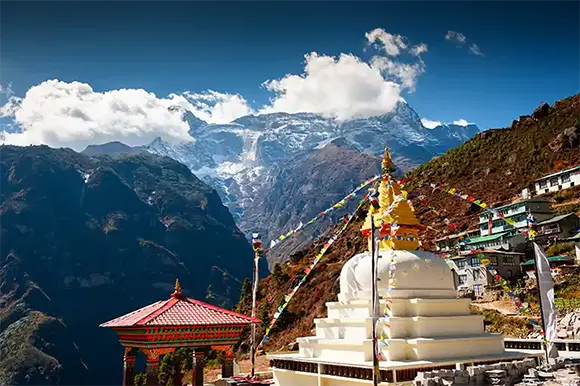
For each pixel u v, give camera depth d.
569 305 53.22
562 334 46.97
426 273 31.73
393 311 30.19
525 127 146.25
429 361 28.11
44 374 163.88
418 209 119.62
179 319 28.47
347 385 28.55
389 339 28.73
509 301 62.75
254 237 34.72
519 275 72.50
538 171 115.06
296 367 31.94
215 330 29.75
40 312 194.50
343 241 114.88
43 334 179.75
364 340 29.12
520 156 127.06
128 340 28.94
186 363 62.53
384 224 32.88
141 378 61.44
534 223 29.02
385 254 32.31
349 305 32.03
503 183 118.19
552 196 100.62
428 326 29.97
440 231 99.12
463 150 150.75
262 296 105.31
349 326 31.23
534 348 35.47
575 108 140.00
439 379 21.98
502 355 30.81
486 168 130.88
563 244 74.94
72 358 183.75
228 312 31.05
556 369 24.92
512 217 88.50
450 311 31.61
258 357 68.12
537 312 56.59
